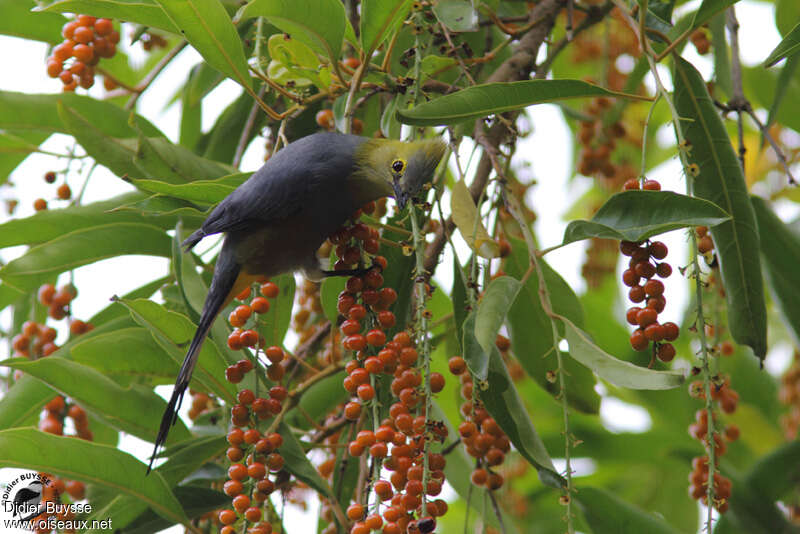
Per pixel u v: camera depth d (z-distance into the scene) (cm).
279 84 777
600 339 1094
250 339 677
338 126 812
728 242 704
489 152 735
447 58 773
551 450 1135
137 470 707
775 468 905
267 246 769
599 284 1098
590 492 859
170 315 707
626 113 1209
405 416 603
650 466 1128
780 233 864
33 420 888
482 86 645
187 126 1035
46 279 838
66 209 838
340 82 744
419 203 764
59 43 951
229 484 643
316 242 787
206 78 935
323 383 900
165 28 733
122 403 779
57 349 862
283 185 747
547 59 898
